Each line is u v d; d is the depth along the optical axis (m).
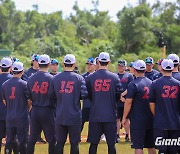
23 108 9.39
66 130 8.99
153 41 62.41
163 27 64.94
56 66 11.74
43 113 9.19
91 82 9.02
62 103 8.86
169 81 8.45
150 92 8.49
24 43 70.62
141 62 8.90
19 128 9.34
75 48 68.88
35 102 9.26
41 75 9.27
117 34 64.50
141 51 60.53
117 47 62.75
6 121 9.46
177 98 8.44
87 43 74.81
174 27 63.16
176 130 8.43
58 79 8.95
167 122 8.35
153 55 55.56
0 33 71.56
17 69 9.41
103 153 11.12
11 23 71.88
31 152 9.34
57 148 8.93
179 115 8.53
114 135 8.97
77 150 8.90
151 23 64.56
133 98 8.79
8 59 10.02
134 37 61.22
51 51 64.62
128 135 12.94
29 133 9.53
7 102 9.45
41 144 12.43
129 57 55.97
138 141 8.75
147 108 8.77
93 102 9.01
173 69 9.07
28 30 72.94
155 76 11.90
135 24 61.00
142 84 8.78
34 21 85.06
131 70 12.77
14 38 72.25
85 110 12.37
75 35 84.44
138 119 8.74
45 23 92.00
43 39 73.62
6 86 9.42
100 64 9.10
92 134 9.01
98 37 79.62
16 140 9.57
